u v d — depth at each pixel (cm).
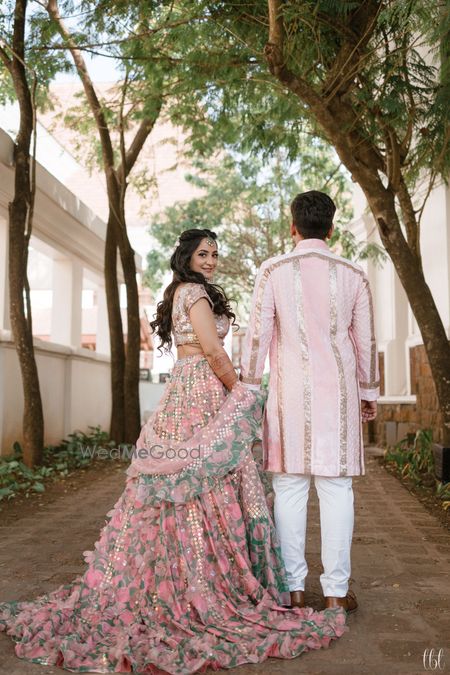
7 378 773
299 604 266
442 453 581
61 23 727
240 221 1603
